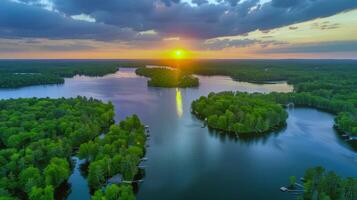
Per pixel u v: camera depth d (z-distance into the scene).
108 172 106.75
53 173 99.56
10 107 189.38
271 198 100.62
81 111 179.62
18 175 100.69
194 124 185.00
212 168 122.25
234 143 151.75
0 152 112.38
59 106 194.88
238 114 172.62
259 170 120.50
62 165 105.81
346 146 146.00
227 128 170.00
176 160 129.62
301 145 148.00
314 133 165.88
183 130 172.62
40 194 88.62
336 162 127.69
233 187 107.44
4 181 93.75
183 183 110.12
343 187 89.88
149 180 112.06
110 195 88.31
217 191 104.88
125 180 106.12
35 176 97.06
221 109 194.25
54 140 131.62
